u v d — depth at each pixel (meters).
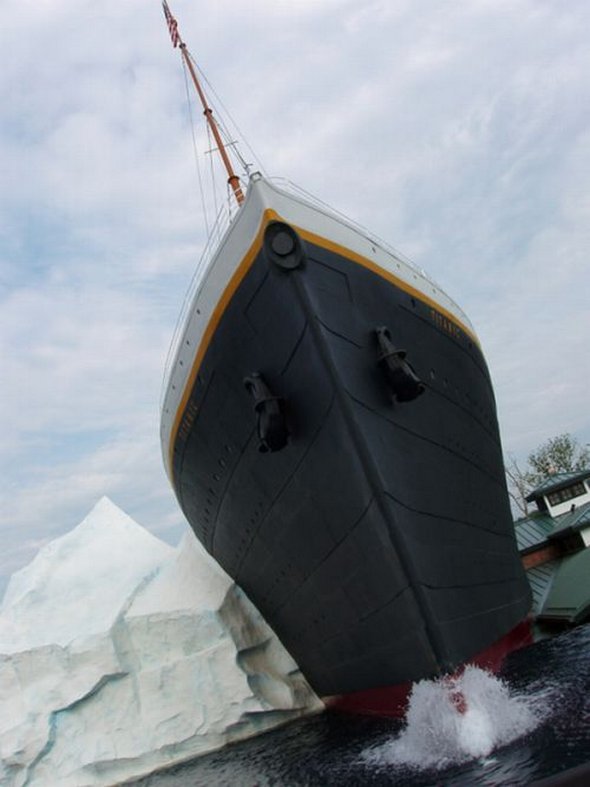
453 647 8.68
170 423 10.88
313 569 9.70
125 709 13.91
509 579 11.70
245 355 8.43
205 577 16.12
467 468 10.16
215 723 13.50
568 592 15.22
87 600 16.84
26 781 13.08
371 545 8.42
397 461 8.35
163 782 11.33
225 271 8.28
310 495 8.81
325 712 13.67
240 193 11.13
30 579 18.02
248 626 15.25
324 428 8.11
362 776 7.45
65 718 13.77
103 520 21.34
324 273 7.91
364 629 9.42
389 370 8.05
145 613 14.85
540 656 10.77
